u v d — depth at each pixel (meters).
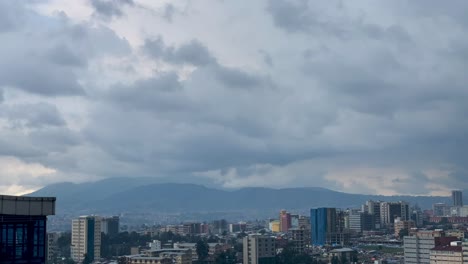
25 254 101.56
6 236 100.69
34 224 102.94
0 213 99.81
